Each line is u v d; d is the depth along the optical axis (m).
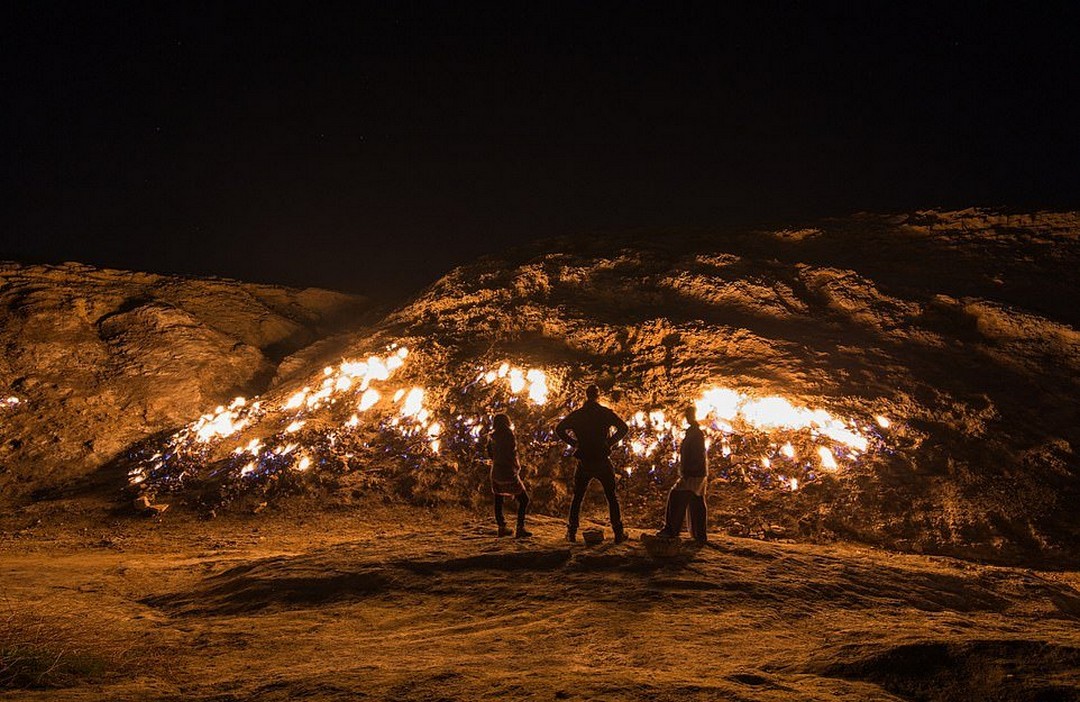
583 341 16.55
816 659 4.71
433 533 9.65
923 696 4.17
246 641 5.83
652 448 13.51
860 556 8.95
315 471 13.97
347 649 5.49
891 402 13.54
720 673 4.52
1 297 20.78
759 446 13.05
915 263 17.89
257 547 10.95
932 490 11.48
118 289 22.75
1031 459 11.99
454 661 4.89
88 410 17.38
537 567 7.65
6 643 5.50
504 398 15.45
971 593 7.46
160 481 14.45
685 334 15.91
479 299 19.00
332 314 24.95
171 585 8.27
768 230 20.02
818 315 16.41
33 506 13.61
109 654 5.49
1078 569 9.80
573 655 5.08
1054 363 14.16
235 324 22.48
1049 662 4.40
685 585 6.88
